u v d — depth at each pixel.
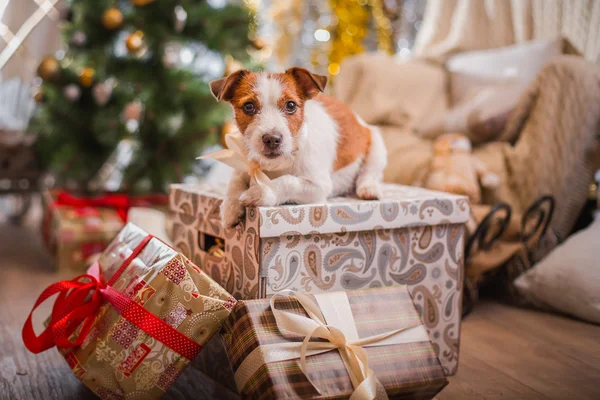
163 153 2.75
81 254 2.37
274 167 1.24
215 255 1.40
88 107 2.74
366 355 1.05
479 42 3.09
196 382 1.37
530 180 2.03
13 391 1.28
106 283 1.24
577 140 1.98
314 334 1.06
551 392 1.29
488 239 1.93
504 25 3.01
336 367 1.05
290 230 1.19
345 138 1.37
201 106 2.65
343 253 1.27
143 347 1.13
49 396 1.26
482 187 2.09
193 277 1.16
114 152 2.92
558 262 1.83
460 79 2.74
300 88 1.22
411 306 1.20
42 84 2.70
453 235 1.42
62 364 1.44
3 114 3.27
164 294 1.14
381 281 1.33
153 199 2.67
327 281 1.26
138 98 2.59
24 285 2.16
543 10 2.75
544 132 2.03
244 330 1.08
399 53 3.66
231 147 1.25
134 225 1.35
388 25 3.54
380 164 1.48
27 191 3.12
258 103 1.17
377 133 1.51
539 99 2.09
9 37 3.21
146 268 1.18
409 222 1.33
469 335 1.67
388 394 1.06
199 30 2.66
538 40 2.79
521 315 1.87
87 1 2.55
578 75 1.99
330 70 3.45
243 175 1.29
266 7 3.87
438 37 3.27
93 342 1.18
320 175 1.27
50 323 1.23
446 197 1.39
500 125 2.22
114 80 2.64
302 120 1.22
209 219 1.41
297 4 3.73
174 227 1.60
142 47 2.50
